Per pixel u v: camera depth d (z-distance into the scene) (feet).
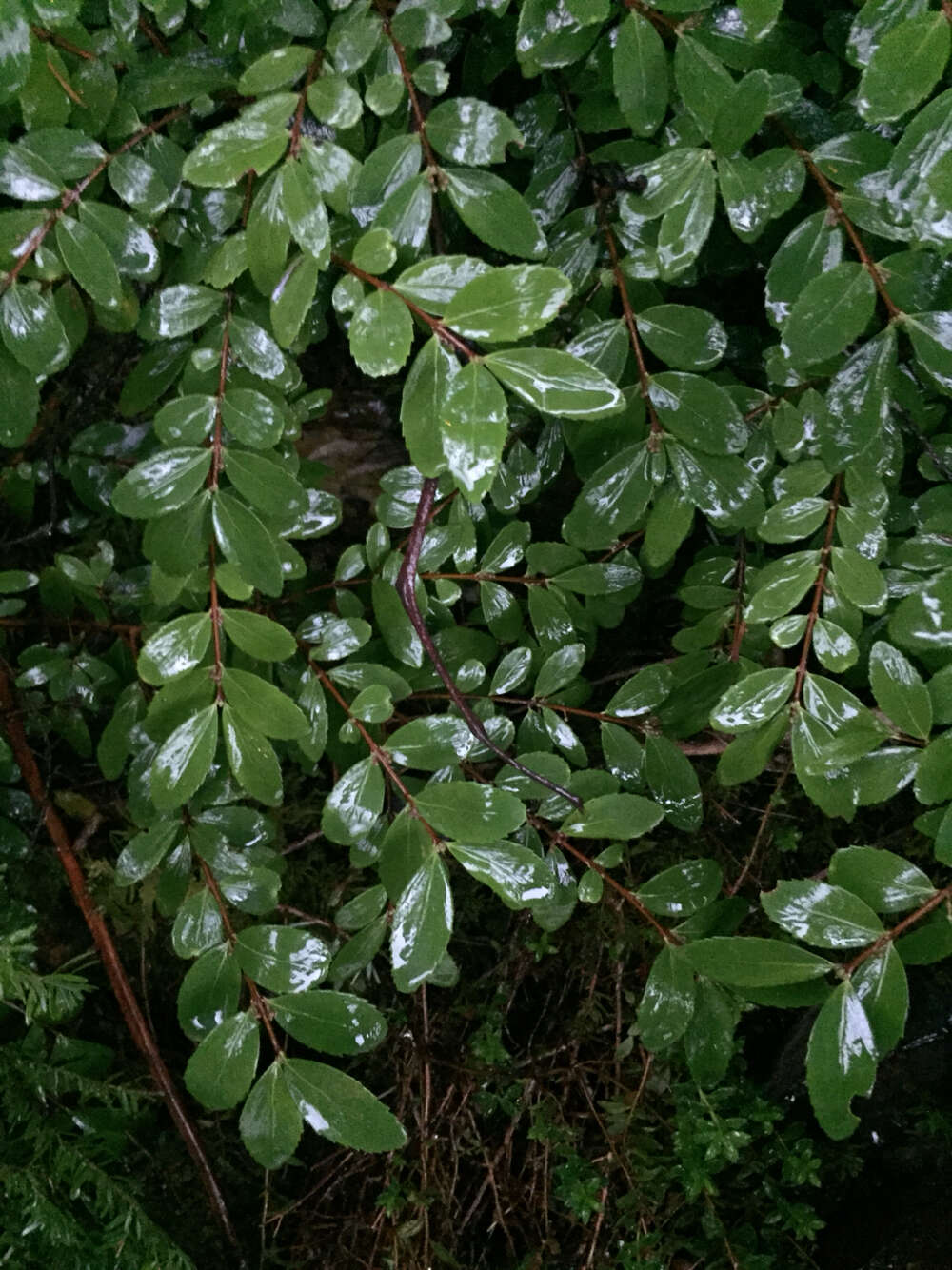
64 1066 1.33
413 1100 1.50
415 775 1.23
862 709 1.04
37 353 0.95
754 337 1.25
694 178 0.96
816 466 1.09
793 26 1.08
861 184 0.96
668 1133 1.51
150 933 1.51
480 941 1.58
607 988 1.55
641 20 0.94
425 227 0.93
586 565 1.20
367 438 1.56
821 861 1.55
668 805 1.19
